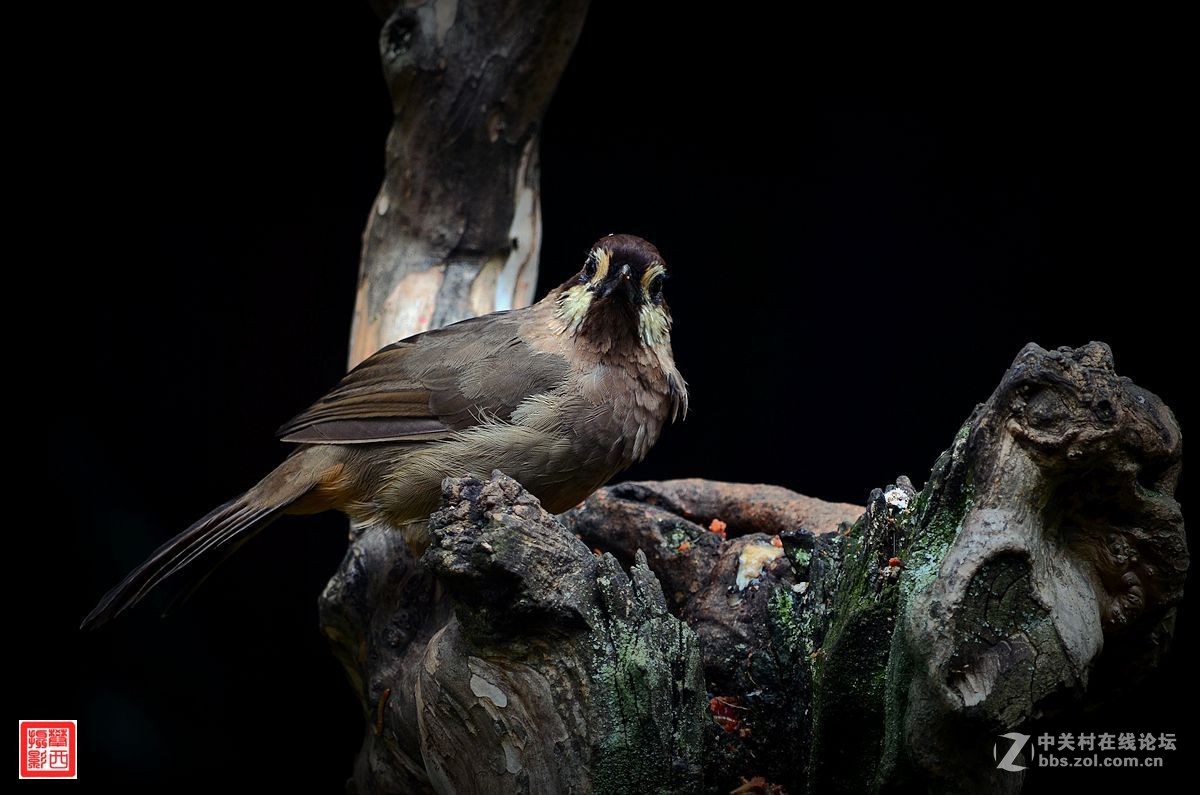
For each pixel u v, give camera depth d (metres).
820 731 5.28
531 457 6.84
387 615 7.15
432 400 6.95
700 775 5.06
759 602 6.48
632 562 7.31
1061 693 4.47
